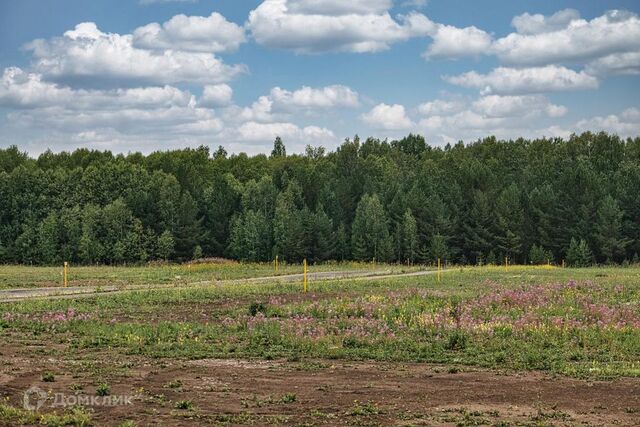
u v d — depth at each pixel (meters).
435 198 95.56
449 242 95.62
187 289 36.16
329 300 30.88
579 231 90.94
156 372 16.48
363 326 24.06
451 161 141.50
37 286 41.59
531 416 12.93
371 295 33.62
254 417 12.50
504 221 93.06
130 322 25.11
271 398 13.96
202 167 135.00
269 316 26.73
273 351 19.95
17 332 22.98
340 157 133.38
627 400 14.23
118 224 90.88
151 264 86.81
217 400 13.80
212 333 22.61
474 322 25.02
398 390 14.98
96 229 91.00
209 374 16.42
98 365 17.16
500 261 93.88
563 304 29.91
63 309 28.16
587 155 150.75
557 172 127.75
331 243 91.31
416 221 95.19
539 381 16.14
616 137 152.75
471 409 13.37
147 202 94.25
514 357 19.38
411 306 28.72
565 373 17.11
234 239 94.19
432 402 13.89
